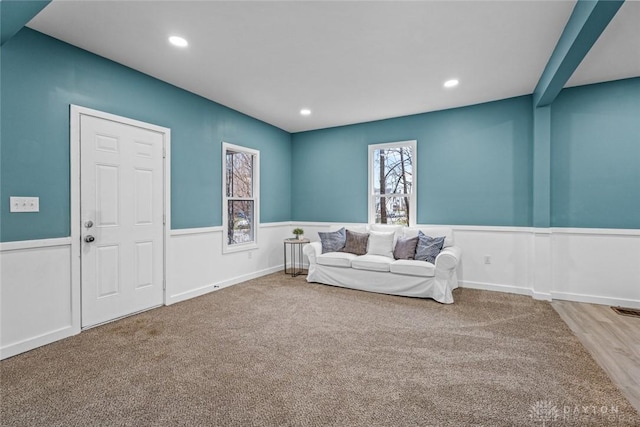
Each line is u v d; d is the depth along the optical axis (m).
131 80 3.08
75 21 2.30
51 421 1.56
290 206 5.73
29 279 2.35
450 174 4.32
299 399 1.73
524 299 3.63
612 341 2.46
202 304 3.46
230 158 4.44
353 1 2.10
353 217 5.14
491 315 3.09
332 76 3.31
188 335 2.61
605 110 3.43
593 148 3.49
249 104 4.19
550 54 2.82
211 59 2.92
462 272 4.21
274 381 1.92
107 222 2.87
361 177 5.05
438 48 2.72
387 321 2.93
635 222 3.33
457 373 2.00
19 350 2.28
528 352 2.28
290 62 2.99
